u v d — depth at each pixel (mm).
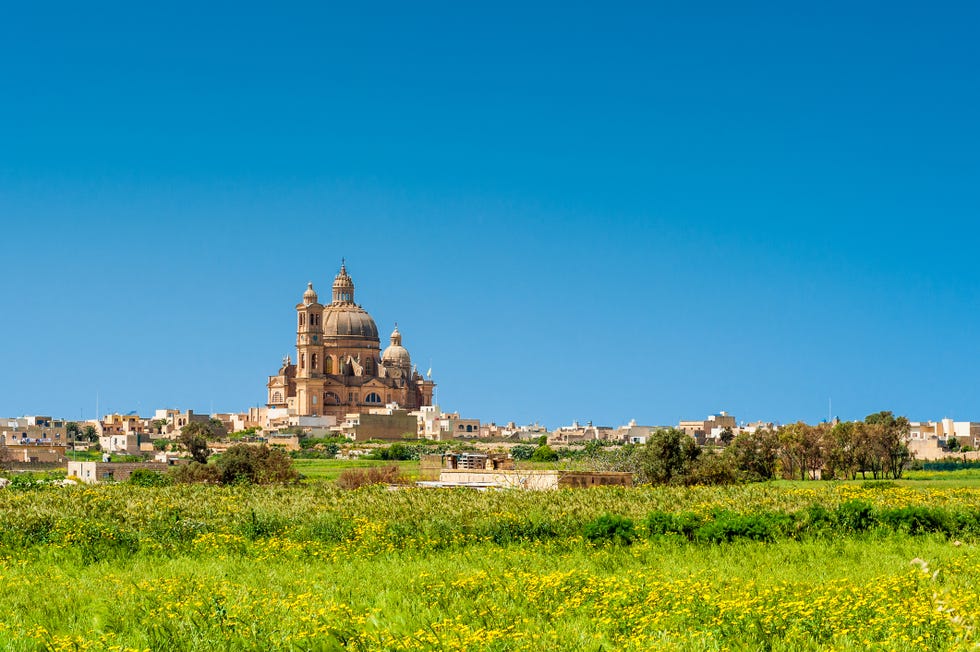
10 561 50656
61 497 75812
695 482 129750
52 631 32750
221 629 31031
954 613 30922
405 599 36500
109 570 47844
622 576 42000
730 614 32188
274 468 138875
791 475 165500
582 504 70250
